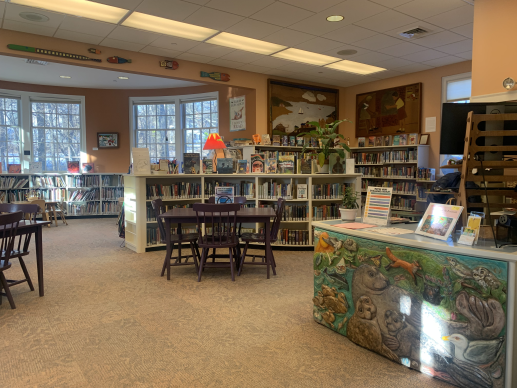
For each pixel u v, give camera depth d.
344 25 5.46
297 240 5.95
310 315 3.19
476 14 4.33
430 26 5.50
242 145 8.04
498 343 1.88
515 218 2.08
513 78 4.01
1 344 2.65
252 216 4.33
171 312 3.27
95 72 8.70
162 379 2.19
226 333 2.83
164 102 10.62
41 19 5.17
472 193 2.34
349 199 3.43
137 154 5.75
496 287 1.88
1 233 3.27
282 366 2.33
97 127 10.60
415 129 8.13
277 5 4.78
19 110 9.91
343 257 2.73
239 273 4.47
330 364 2.35
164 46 6.37
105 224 9.06
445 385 2.09
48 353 2.51
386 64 7.54
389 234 2.45
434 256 2.13
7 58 7.47
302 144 8.59
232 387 2.10
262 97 8.30
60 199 9.96
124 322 3.05
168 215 4.34
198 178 6.41
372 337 2.51
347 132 9.67
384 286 2.42
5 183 9.30
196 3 4.70
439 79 7.72
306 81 8.96
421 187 7.75
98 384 2.14
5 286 3.35
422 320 2.20
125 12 5.03
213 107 10.16
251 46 6.48
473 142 2.31
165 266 4.46
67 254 5.68
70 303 3.50
